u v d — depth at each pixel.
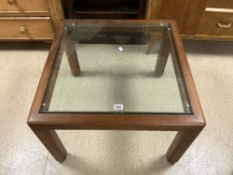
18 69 1.47
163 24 1.11
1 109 1.24
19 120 1.19
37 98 0.76
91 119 0.71
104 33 1.16
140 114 0.73
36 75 1.44
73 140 1.10
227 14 1.32
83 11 1.43
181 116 0.71
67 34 1.09
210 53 1.61
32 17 1.38
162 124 0.70
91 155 1.04
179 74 0.89
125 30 1.14
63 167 1.00
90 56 1.30
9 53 1.59
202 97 1.31
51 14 1.37
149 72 1.21
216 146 1.08
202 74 1.46
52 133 0.81
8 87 1.36
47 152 1.05
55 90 0.88
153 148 1.07
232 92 1.35
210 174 0.98
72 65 1.11
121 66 1.26
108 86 1.12
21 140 1.10
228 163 1.02
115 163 1.02
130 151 1.06
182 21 1.38
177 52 0.94
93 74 1.20
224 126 1.17
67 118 0.71
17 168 1.00
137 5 1.46
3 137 1.11
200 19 1.36
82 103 0.89
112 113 0.74
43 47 1.63
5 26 1.43
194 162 1.02
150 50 1.24
